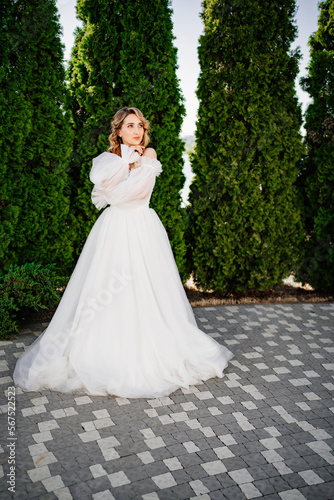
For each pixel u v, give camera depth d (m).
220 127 4.50
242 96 4.42
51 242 4.27
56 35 3.90
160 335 2.75
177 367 2.78
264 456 2.16
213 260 4.84
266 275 4.92
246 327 4.04
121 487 1.88
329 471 2.07
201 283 5.02
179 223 4.66
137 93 4.11
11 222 3.92
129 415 2.45
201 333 3.06
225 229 4.70
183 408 2.56
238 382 2.94
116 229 2.71
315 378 3.07
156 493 1.86
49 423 2.33
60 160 4.08
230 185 4.60
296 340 3.77
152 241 2.78
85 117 4.31
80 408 2.49
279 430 2.40
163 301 2.79
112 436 2.25
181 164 4.56
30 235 4.11
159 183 4.42
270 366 3.22
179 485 1.92
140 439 2.23
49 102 3.93
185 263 5.05
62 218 4.27
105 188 2.61
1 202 3.90
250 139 4.56
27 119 3.81
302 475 2.03
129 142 2.79
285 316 4.40
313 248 5.17
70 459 2.04
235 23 4.29
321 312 4.58
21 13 3.70
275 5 4.36
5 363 3.03
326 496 1.90
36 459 2.03
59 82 4.00
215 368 2.94
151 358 2.73
